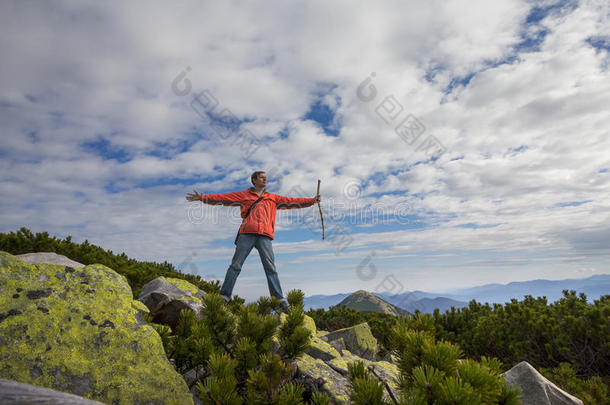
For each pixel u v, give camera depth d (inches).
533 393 106.3
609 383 210.7
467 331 303.7
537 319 257.0
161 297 186.5
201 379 100.0
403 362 81.4
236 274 221.5
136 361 83.7
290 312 128.7
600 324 225.8
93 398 72.2
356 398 67.6
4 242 275.4
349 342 207.0
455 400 55.9
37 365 71.8
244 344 95.7
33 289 86.9
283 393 76.9
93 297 93.6
